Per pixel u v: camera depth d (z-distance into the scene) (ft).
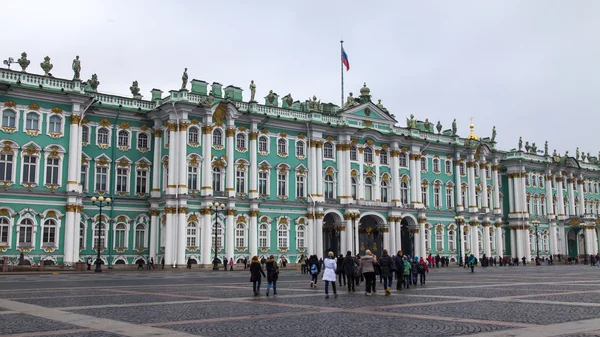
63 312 74.69
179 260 232.94
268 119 263.70
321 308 79.77
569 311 74.38
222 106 250.16
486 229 343.05
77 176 224.33
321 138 280.51
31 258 211.82
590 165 428.97
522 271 224.53
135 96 262.67
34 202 214.69
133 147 248.11
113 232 239.09
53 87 220.84
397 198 302.45
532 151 393.70
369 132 293.02
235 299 93.25
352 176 289.33
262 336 56.49
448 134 359.66
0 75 210.59
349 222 281.13
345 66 301.43
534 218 374.84
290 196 271.08
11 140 212.43
